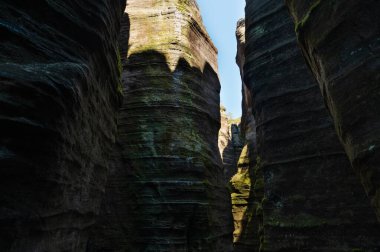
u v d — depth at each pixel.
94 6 6.76
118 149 14.60
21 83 3.75
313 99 11.57
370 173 3.94
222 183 17.97
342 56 4.71
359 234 8.88
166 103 15.53
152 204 13.55
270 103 13.23
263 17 15.46
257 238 22.06
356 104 4.31
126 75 16.27
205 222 14.30
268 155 12.60
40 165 3.94
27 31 4.83
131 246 13.01
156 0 18.39
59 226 4.87
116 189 13.87
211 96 19.16
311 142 11.05
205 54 19.80
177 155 14.56
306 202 10.55
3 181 3.48
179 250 13.11
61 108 4.22
